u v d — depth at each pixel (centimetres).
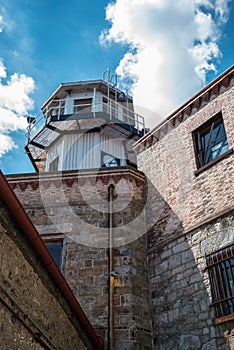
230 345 876
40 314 654
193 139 1242
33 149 2261
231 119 1129
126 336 1023
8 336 543
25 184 1354
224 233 1008
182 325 999
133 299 1084
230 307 921
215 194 1084
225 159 1102
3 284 533
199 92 1259
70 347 798
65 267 1158
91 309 1074
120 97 2341
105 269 1141
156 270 1150
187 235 1108
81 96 2289
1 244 537
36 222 1265
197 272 1029
